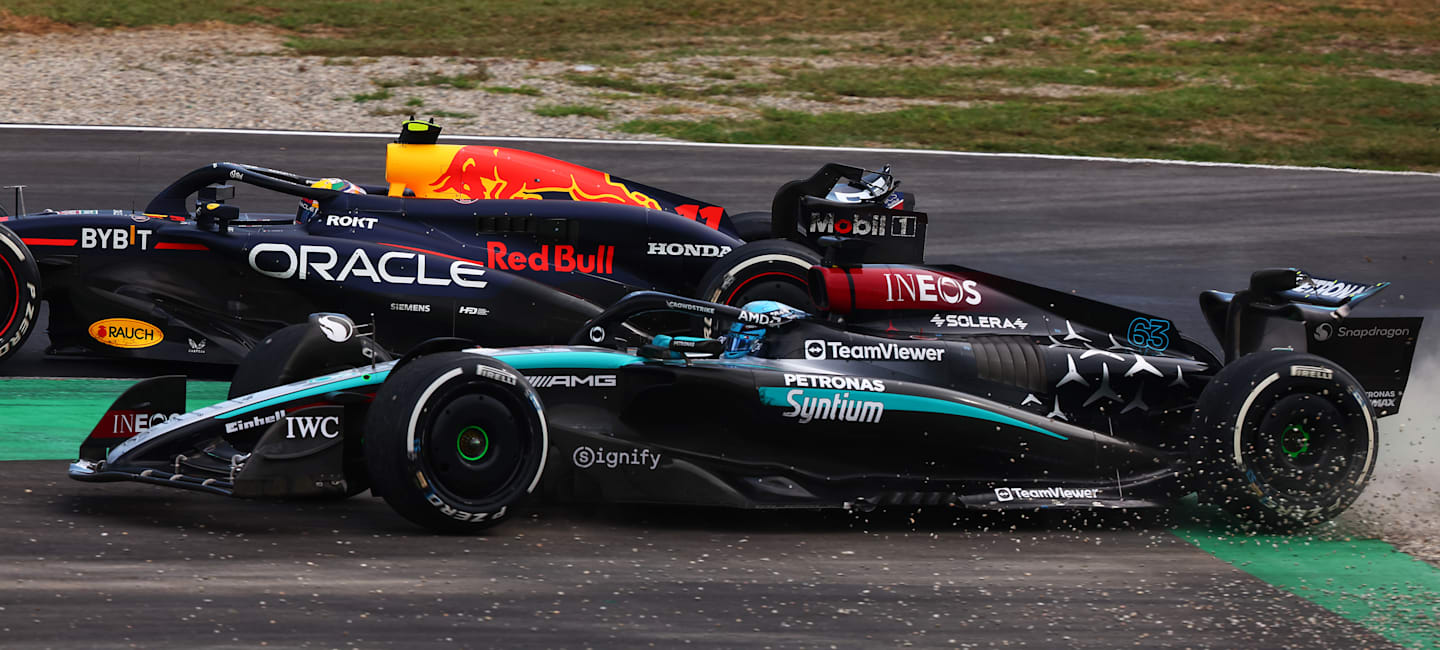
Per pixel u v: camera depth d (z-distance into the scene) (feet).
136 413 65.77
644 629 52.37
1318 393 68.64
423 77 228.84
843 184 109.40
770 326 72.02
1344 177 199.21
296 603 53.11
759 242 99.09
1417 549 66.33
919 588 58.29
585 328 74.69
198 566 56.70
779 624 53.52
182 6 274.36
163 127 189.57
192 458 63.36
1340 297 76.43
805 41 279.28
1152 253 157.38
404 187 103.30
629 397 67.26
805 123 212.64
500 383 60.85
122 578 55.06
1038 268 148.56
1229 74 262.06
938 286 76.84
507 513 61.31
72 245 94.58
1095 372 74.18
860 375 70.33
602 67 245.04
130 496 66.95
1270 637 54.03
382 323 97.96
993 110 228.43
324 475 61.26
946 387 71.82
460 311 98.89
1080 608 56.65
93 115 194.18
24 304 91.09
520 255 101.50
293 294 96.78
